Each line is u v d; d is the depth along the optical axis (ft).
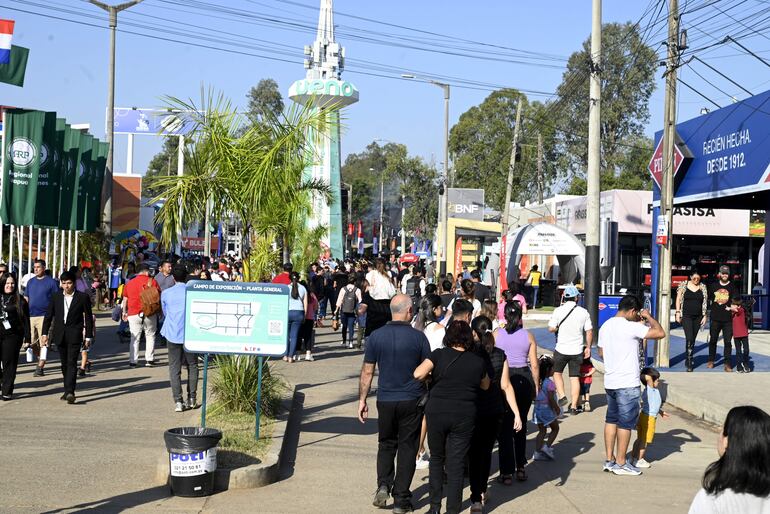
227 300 32.17
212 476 27.04
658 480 30.99
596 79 71.05
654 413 32.71
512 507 27.09
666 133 60.54
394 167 247.50
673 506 27.40
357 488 28.60
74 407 40.88
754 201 86.17
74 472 28.96
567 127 224.74
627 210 121.08
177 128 42.50
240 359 38.73
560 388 45.34
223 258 105.50
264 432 34.53
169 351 40.19
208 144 42.04
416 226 245.86
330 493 27.86
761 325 86.48
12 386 42.55
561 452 35.78
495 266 129.39
